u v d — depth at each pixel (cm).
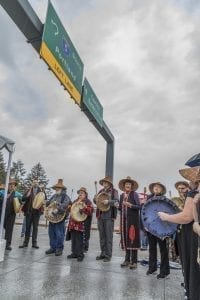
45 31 672
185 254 340
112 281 530
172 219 321
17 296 425
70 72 821
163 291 481
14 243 930
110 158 1273
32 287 471
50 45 696
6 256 704
